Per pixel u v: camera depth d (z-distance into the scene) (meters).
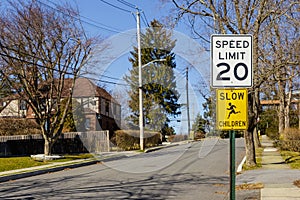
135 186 12.52
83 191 11.75
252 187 11.27
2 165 20.16
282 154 23.62
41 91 24.59
